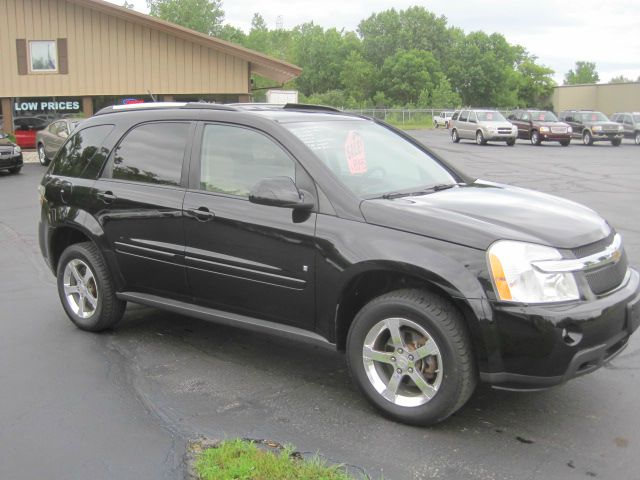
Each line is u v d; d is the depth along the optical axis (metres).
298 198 4.00
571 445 3.57
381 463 3.39
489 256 3.50
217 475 3.22
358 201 3.99
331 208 4.03
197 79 26.41
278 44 118.31
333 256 3.92
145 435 3.72
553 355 3.41
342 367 4.74
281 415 3.97
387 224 3.82
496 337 3.47
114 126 5.34
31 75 26.08
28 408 4.09
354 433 3.73
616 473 3.29
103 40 25.98
